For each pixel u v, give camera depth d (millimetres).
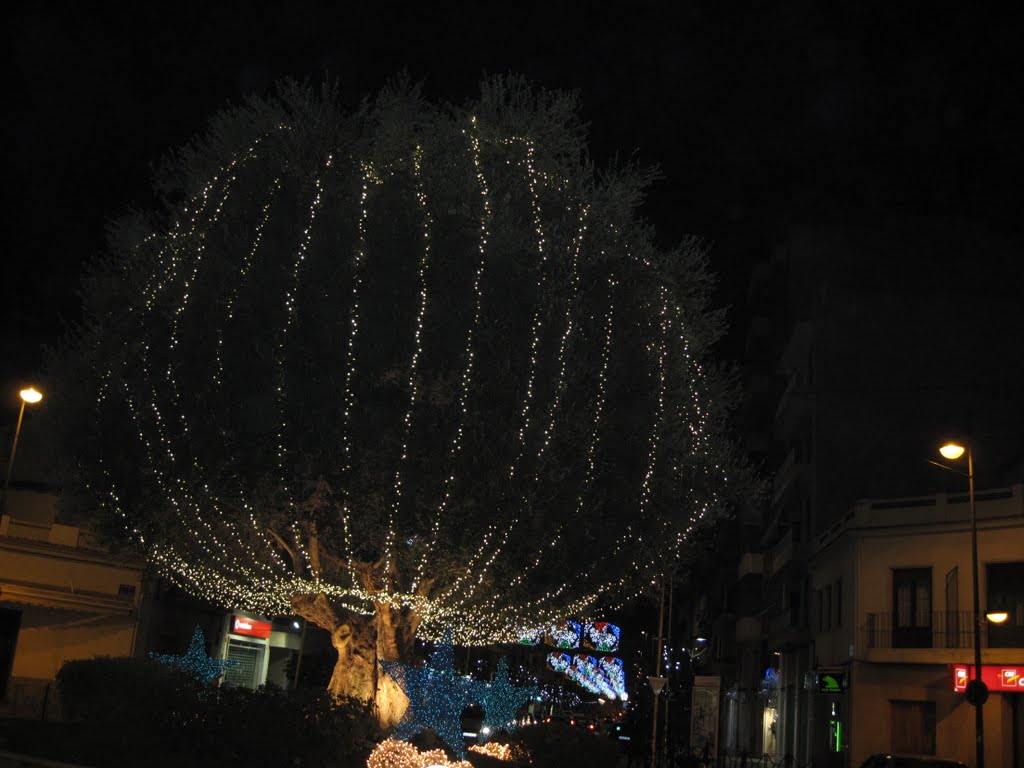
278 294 17219
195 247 18141
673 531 20391
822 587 37562
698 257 20953
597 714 65688
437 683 19641
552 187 18750
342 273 17188
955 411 38000
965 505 30500
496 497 17203
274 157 18234
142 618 34344
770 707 51250
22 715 30359
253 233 17750
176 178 19203
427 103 19141
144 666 20797
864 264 45188
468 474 17000
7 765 15133
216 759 15914
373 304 17000
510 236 17609
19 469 37188
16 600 30797
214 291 17500
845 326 39312
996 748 27906
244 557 19906
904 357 38812
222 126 18891
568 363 17750
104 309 19203
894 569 31875
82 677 20359
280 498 17797
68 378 19328
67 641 32656
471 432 16984
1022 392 37875
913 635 30781
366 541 18281
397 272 17094
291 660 45375
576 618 22250
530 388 17156
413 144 18719
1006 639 28609
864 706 31375
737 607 63656
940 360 38688
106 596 33062
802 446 42250
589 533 18641
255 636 43781
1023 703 27844
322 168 18109
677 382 19844
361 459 17016
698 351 20953
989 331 38812
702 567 72188
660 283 19828
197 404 17250
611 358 18516
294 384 16938
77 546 32688
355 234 17359
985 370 38438
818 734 37250
